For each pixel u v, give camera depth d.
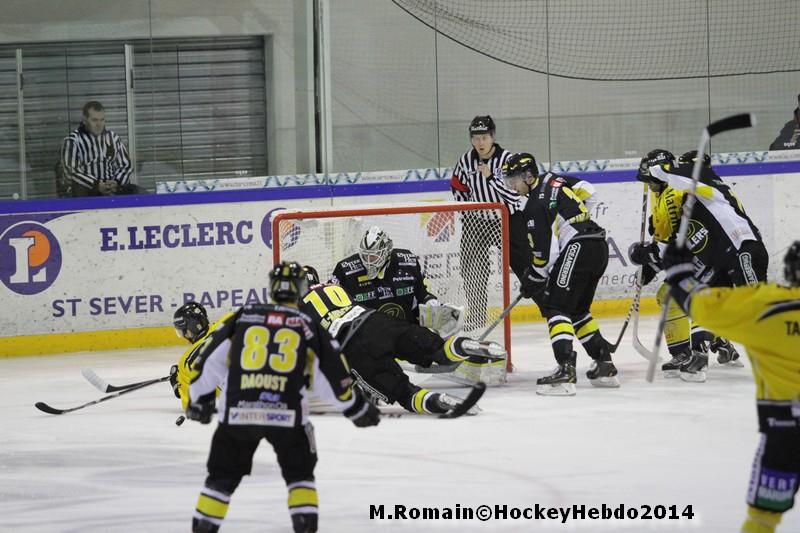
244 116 33.47
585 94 35.38
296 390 12.79
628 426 19.77
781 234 35.34
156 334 32.06
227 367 13.23
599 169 34.78
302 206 32.97
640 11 35.22
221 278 32.41
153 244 31.92
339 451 18.56
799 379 11.66
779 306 11.57
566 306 23.05
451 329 22.50
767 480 11.88
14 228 31.12
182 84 33.00
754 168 35.12
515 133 35.16
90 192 32.19
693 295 12.09
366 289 22.80
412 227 25.73
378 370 20.72
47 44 32.22
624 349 28.31
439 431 19.77
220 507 12.91
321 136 33.84
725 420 20.05
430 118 34.50
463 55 34.53
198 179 33.25
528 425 20.06
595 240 22.89
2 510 15.78
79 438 20.34
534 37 34.91
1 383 26.97
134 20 32.56
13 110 32.25
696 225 23.27
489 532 13.94
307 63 33.62
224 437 12.92
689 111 35.75
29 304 31.30
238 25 33.19
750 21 35.59
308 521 12.78
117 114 32.59
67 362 29.88
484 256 26.05
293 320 12.96
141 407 23.27
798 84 35.75
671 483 15.96
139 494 16.42
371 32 33.94
